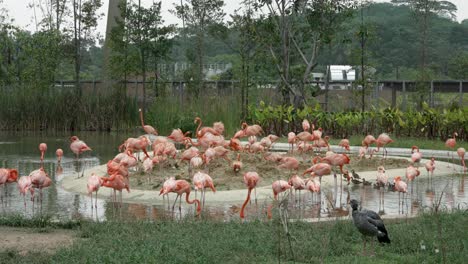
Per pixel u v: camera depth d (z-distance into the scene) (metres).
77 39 40.69
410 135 27.95
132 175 15.82
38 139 27.98
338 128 28.56
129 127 33.69
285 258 8.37
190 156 14.96
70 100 33.34
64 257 8.06
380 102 40.22
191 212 12.23
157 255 8.05
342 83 38.41
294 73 34.34
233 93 33.31
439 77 54.56
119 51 38.03
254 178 11.41
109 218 11.31
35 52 38.53
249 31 33.97
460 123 26.41
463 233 9.20
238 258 8.14
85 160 20.33
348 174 15.73
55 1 44.75
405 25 69.62
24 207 12.72
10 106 32.69
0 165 18.92
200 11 40.81
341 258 8.36
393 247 8.99
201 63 40.12
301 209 12.67
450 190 15.15
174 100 31.72
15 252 8.52
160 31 37.06
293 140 20.20
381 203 13.42
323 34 33.50
